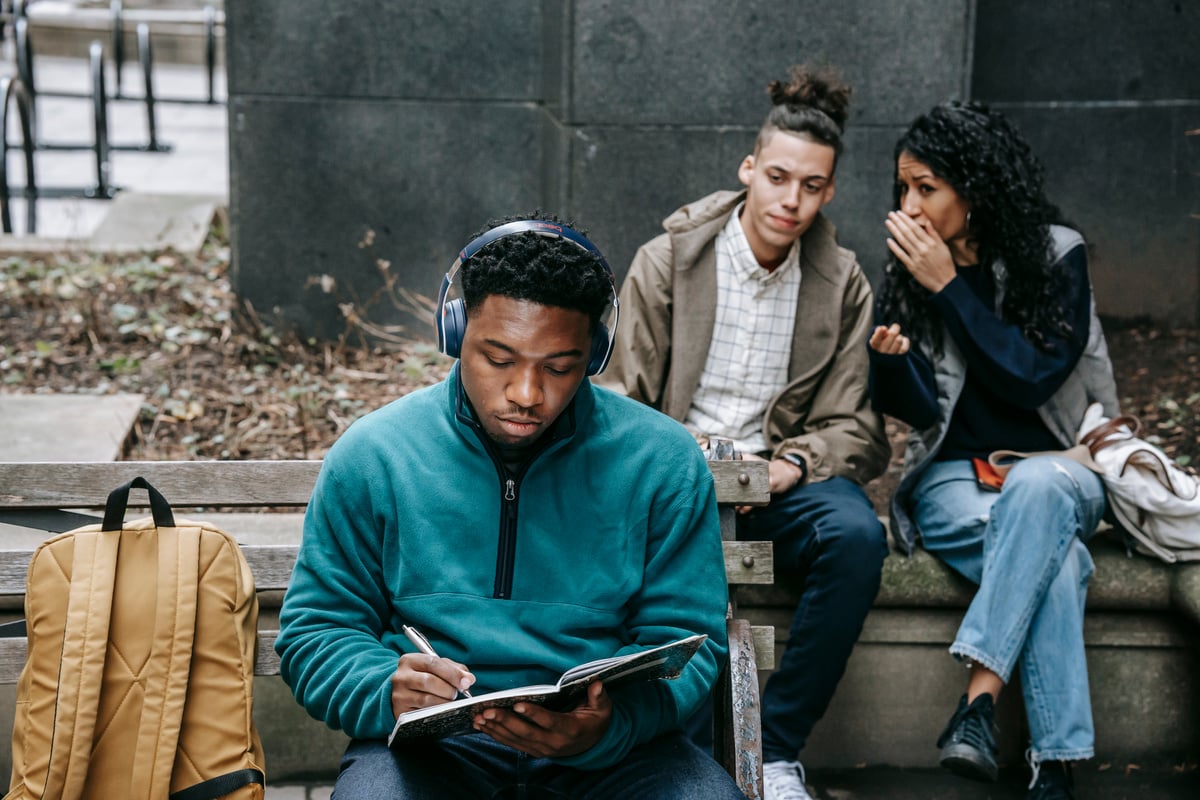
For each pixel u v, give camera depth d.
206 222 6.24
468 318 2.08
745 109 4.46
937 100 4.50
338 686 2.09
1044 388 3.12
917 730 3.36
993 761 2.90
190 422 4.41
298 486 2.55
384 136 5.03
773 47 4.44
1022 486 2.99
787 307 3.27
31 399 4.40
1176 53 5.06
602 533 2.21
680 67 4.44
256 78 4.95
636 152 4.48
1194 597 3.14
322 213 5.07
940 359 3.24
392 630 2.26
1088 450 3.18
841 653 3.03
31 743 2.15
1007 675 2.93
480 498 2.20
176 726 2.18
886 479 4.20
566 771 2.20
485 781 2.20
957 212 3.18
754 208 3.16
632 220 4.53
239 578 2.27
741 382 3.28
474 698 1.86
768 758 3.04
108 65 13.05
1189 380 4.74
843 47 4.45
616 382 3.23
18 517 2.50
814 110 3.12
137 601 2.20
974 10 4.48
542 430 2.12
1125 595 3.24
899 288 3.23
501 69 5.00
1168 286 5.20
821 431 3.22
